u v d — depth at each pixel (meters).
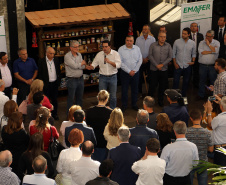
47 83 8.21
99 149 6.09
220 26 9.69
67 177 4.85
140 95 10.03
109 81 8.54
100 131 5.98
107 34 10.05
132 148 4.74
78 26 9.76
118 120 5.45
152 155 4.50
